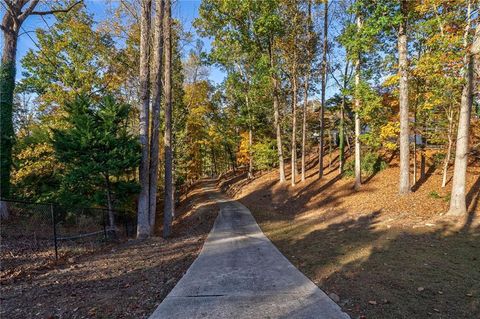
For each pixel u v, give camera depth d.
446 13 10.49
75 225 14.21
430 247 7.18
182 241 10.60
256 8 19.44
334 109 27.19
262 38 21.69
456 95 10.96
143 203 11.95
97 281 5.89
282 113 27.72
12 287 5.48
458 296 4.40
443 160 16.77
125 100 24.34
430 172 16.89
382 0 12.58
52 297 4.96
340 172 21.27
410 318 3.81
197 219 17.25
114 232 12.69
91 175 12.28
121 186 12.28
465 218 9.67
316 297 4.66
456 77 9.70
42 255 8.17
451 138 14.03
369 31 12.53
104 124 12.71
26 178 14.89
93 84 22.33
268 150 28.59
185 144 25.77
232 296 4.82
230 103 34.06
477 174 14.46
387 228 9.80
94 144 12.24
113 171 12.12
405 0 12.39
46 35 20.75
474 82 9.76
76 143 11.96
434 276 5.23
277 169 31.97
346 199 16.22
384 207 12.86
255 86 23.02
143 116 12.00
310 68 21.52
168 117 13.42
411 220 10.41
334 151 31.00
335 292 4.84
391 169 18.84
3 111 13.04
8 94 13.26
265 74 20.56
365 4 13.35
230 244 9.42
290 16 20.02
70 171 12.54
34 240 10.04
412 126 15.71
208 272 6.28
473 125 14.12
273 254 7.80
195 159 33.66
